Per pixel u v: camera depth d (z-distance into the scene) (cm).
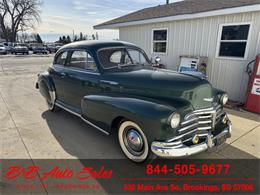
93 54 351
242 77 595
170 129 238
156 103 259
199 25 675
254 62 519
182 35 739
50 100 491
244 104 539
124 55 378
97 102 310
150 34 877
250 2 561
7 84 833
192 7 768
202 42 679
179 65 732
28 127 409
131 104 268
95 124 329
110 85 329
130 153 291
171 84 283
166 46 814
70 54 411
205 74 634
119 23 967
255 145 342
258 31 541
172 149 237
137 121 254
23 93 685
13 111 505
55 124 426
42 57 2481
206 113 276
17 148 328
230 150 327
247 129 401
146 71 341
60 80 437
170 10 859
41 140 355
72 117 466
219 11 583
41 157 304
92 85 357
